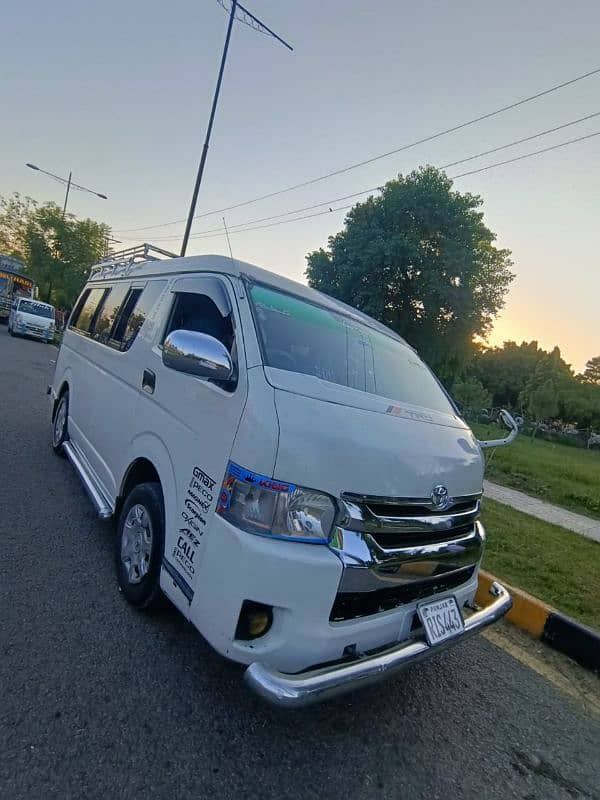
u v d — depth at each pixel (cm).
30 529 378
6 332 2503
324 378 264
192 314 301
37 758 190
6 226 4434
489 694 304
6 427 653
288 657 199
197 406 251
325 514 206
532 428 3862
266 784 201
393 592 229
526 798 229
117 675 242
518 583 457
